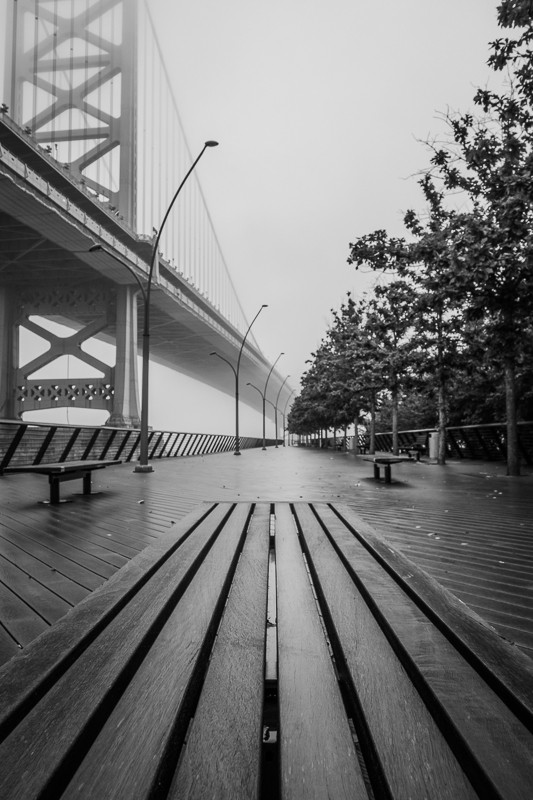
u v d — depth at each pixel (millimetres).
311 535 3641
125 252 45000
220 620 2084
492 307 11273
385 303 21031
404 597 2115
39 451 15219
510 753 1052
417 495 8492
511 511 6574
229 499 7961
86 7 57469
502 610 2752
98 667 1471
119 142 55156
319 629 1871
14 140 35750
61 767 1026
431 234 12000
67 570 3641
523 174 9289
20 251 46656
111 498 8289
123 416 50938
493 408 21094
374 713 1271
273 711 1735
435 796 968
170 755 1137
